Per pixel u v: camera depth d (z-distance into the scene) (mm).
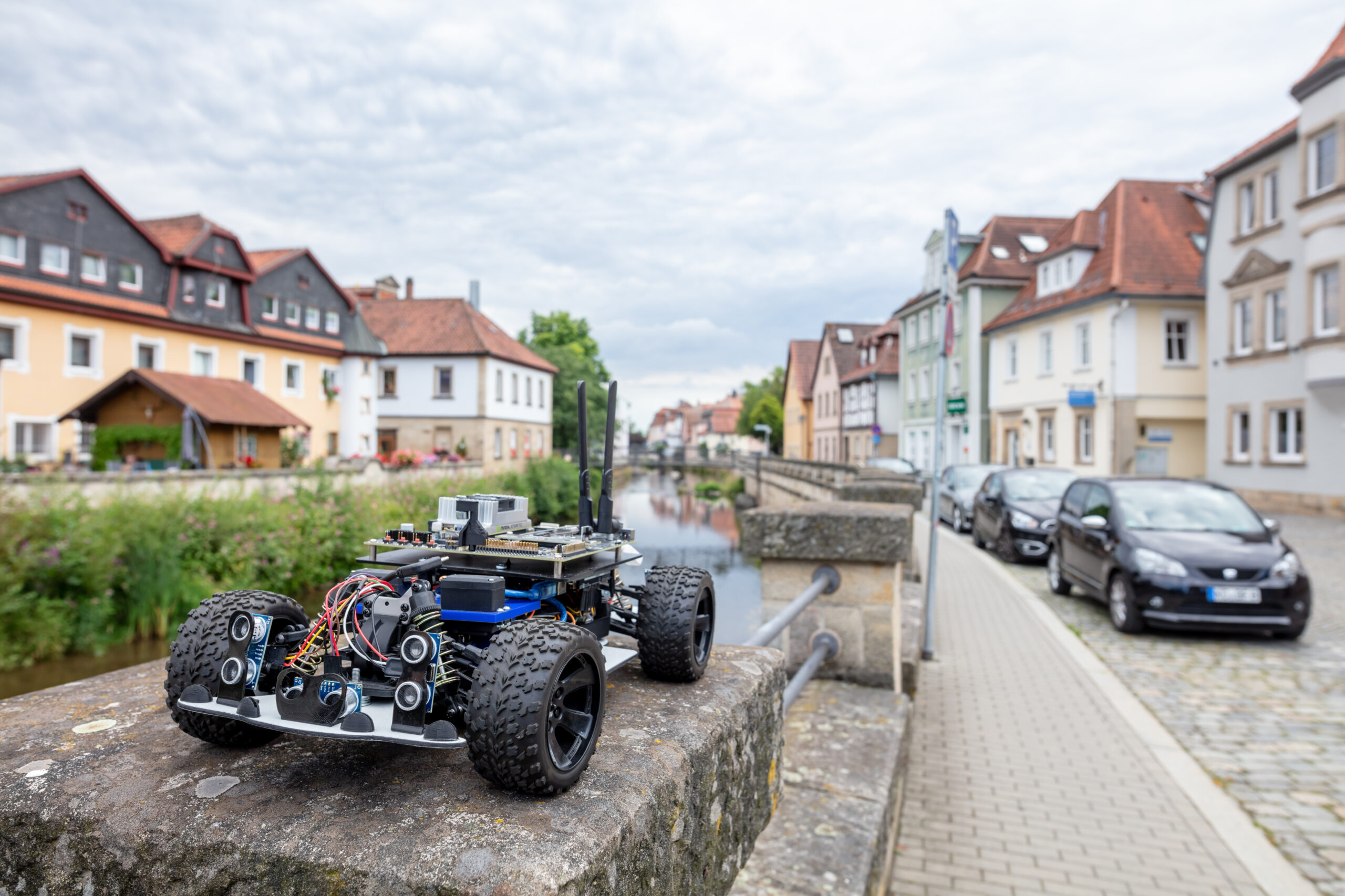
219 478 17297
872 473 17094
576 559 1646
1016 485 14781
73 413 22656
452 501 1646
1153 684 6762
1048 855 3938
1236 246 22766
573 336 65875
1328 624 8992
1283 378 20891
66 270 23453
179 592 13008
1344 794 4613
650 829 1194
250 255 33531
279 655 1370
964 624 8992
